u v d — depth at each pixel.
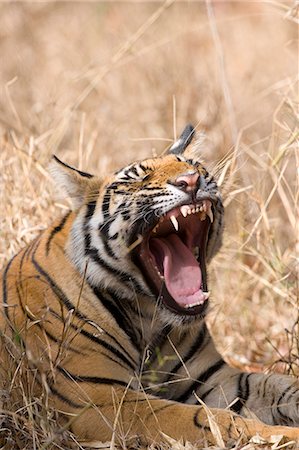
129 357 12.03
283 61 23.47
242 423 10.80
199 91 21.91
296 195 14.41
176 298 11.93
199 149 13.45
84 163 17.39
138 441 10.89
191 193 11.62
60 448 10.61
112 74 22.94
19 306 12.05
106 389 11.44
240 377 12.23
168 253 12.26
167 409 11.05
